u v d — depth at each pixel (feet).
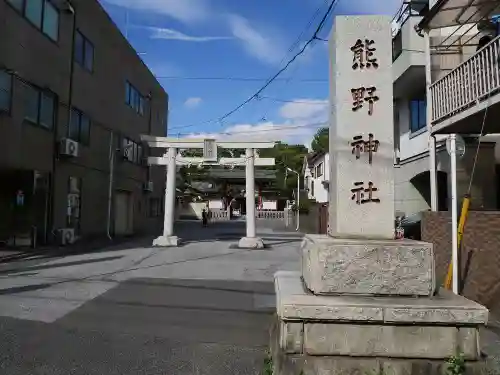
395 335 11.33
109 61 62.69
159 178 93.71
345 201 13.38
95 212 58.18
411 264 12.12
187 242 61.36
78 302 22.50
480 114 26.00
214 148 57.67
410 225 38.81
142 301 23.24
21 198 40.57
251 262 40.86
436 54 35.55
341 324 11.40
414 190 43.98
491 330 17.60
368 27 13.85
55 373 13.19
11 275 29.94
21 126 40.40
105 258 40.81
